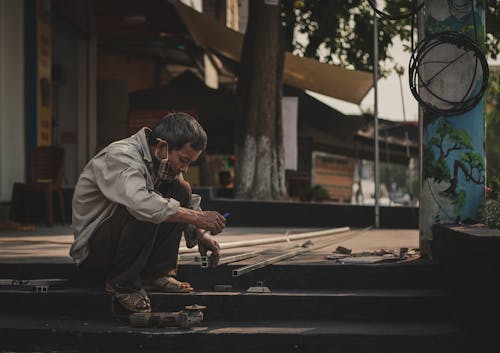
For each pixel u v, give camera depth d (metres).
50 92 12.56
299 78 15.98
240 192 12.34
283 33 13.18
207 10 20.02
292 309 4.86
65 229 9.22
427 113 5.78
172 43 19.33
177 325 4.54
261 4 12.70
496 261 4.43
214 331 4.50
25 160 11.59
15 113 11.38
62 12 14.28
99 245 4.59
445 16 5.69
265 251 5.97
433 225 5.64
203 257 5.10
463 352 4.49
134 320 4.55
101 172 4.44
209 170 18.42
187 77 17.81
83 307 4.86
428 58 5.71
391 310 4.87
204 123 17.98
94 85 16.62
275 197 12.34
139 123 16.02
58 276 5.21
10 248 6.51
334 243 7.30
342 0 16.91
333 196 25.52
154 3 15.30
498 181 6.77
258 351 4.45
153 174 4.57
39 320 4.79
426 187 5.75
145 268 4.90
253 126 12.54
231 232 8.86
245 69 12.79
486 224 5.32
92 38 16.61
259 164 12.42
